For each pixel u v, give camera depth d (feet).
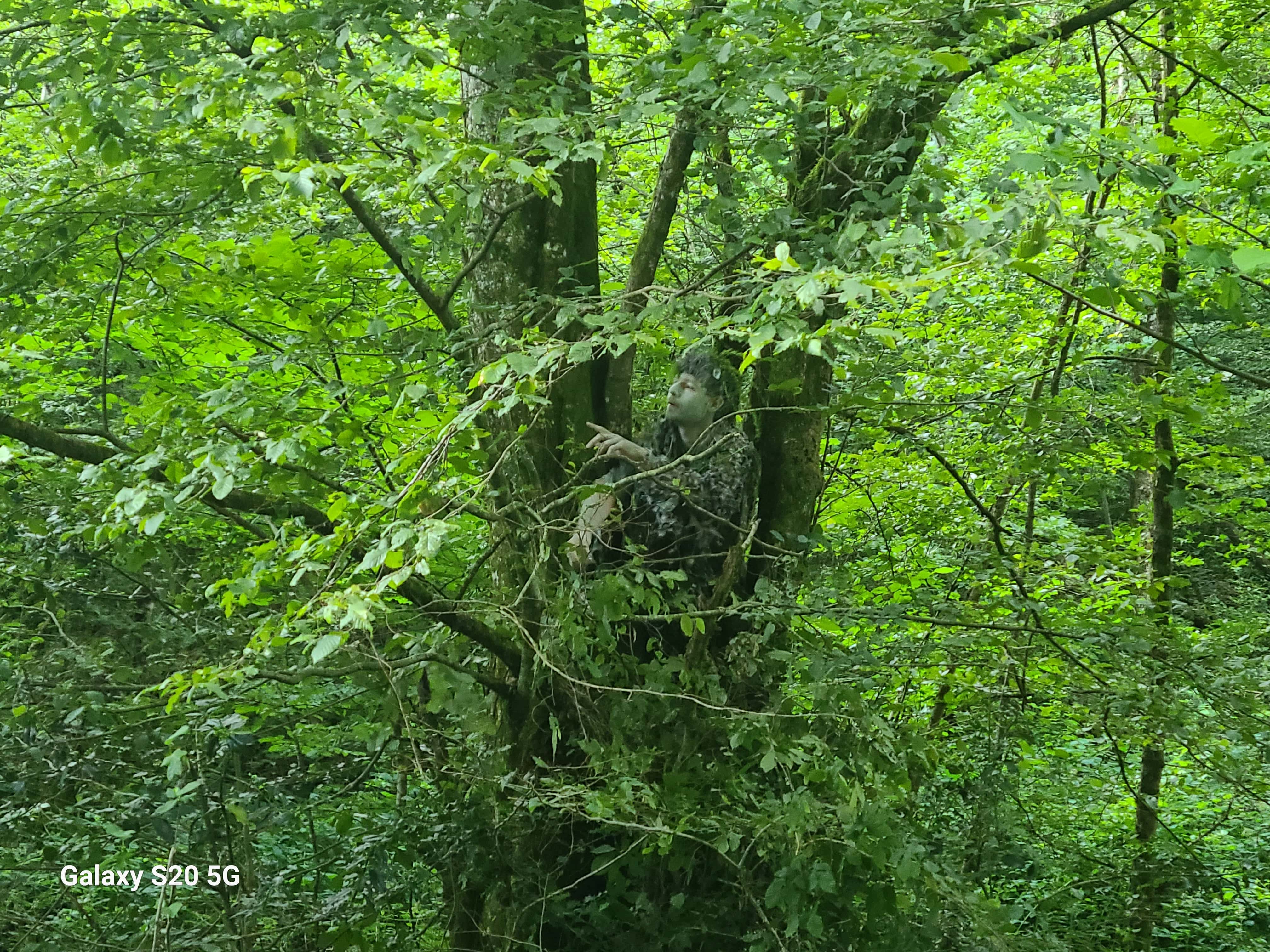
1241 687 14.19
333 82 9.95
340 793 12.44
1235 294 6.53
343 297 13.73
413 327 13.32
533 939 11.29
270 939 11.89
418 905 13.47
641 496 12.14
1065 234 8.84
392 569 8.77
